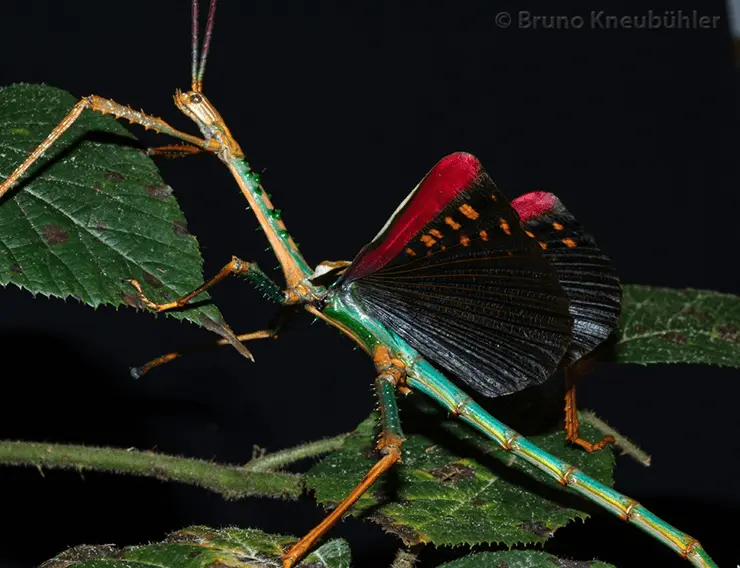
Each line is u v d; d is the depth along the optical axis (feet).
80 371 2.36
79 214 1.76
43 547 2.23
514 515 1.80
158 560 1.74
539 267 1.75
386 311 1.82
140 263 1.75
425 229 1.75
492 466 1.85
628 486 2.64
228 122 2.90
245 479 1.84
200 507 2.28
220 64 2.91
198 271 1.76
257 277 1.79
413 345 1.82
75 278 1.74
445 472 1.84
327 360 2.64
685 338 1.95
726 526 2.46
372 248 1.77
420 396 1.91
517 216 1.72
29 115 1.80
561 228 1.82
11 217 1.75
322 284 1.83
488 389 1.81
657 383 2.77
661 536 1.79
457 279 1.78
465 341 1.81
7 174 1.76
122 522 2.25
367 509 1.80
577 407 1.91
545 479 1.84
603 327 1.83
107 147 1.79
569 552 2.06
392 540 2.29
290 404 2.54
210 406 2.44
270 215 1.83
